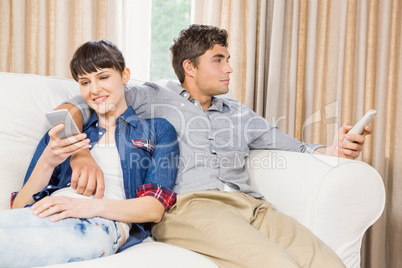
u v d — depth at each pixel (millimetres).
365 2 1985
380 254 2053
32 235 773
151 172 1152
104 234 877
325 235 1207
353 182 1220
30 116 1196
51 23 2020
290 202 1278
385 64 1983
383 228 2047
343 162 1259
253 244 992
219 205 1208
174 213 1169
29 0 2002
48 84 1282
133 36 2197
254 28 2020
